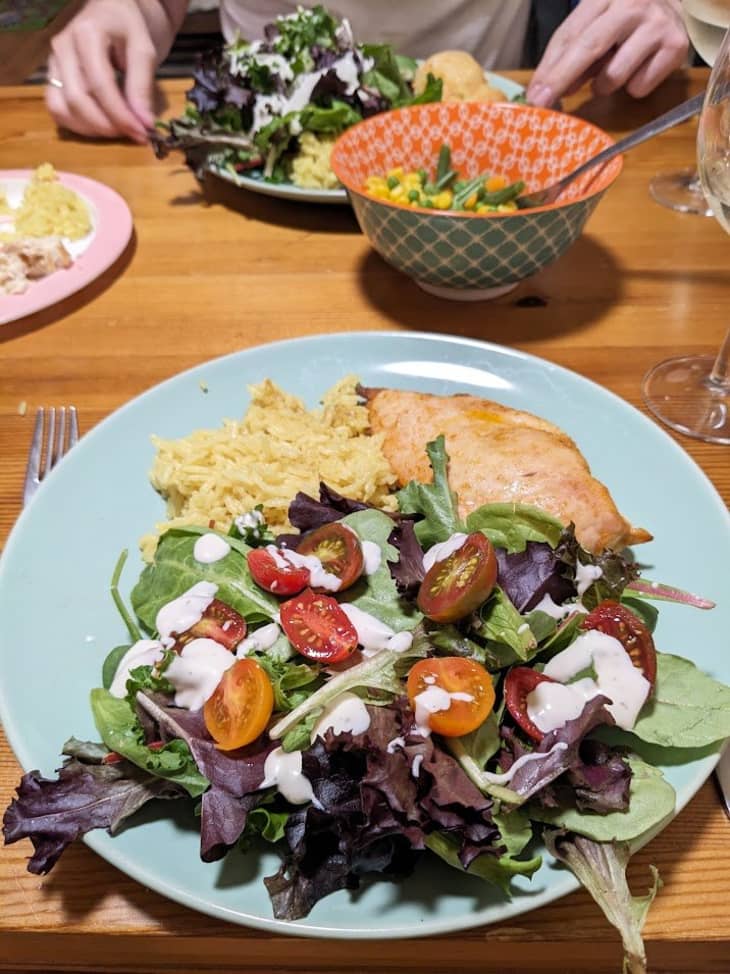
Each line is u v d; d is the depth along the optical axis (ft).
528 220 1.32
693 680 0.81
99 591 0.98
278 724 0.76
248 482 1.07
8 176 1.89
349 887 0.70
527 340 1.46
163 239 1.75
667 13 2.12
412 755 0.71
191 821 0.75
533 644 0.78
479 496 1.01
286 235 1.76
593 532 0.97
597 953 0.76
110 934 0.74
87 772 0.75
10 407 1.33
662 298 1.55
